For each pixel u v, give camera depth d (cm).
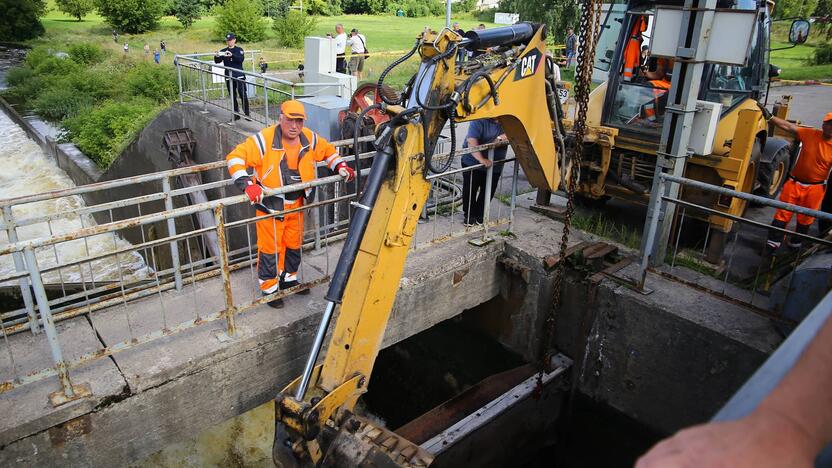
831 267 491
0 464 391
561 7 2341
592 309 628
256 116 1211
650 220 580
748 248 738
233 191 1107
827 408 44
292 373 531
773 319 534
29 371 438
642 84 709
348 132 758
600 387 644
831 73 2488
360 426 398
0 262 1320
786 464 40
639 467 41
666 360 575
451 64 398
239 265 588
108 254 433
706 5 507
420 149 394
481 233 720
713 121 550
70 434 414
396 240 397
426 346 829
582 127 492
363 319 400
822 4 2852
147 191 1417
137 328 497
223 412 496
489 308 744
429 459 376
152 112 1844
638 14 697
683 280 598
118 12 4756
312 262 634
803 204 715
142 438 452
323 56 1261
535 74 512
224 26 3875
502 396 623
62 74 2988
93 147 1825
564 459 710
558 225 754
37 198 468
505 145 696
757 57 707
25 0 4744
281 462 394
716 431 43
